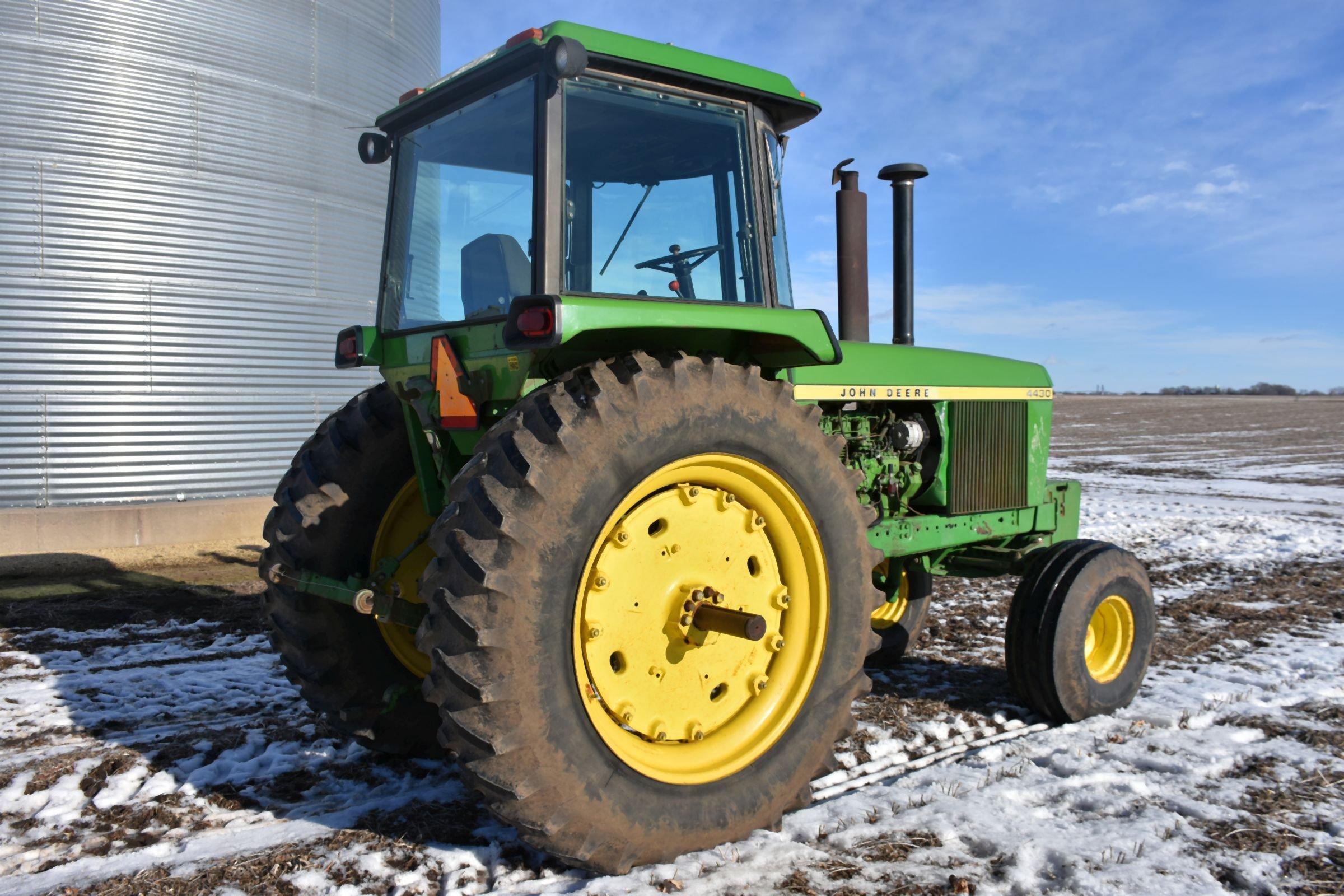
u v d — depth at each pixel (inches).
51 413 333.1
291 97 381.1
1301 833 116.5
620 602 106.4
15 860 108.4
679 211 124.0
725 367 111.0
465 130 126.0
